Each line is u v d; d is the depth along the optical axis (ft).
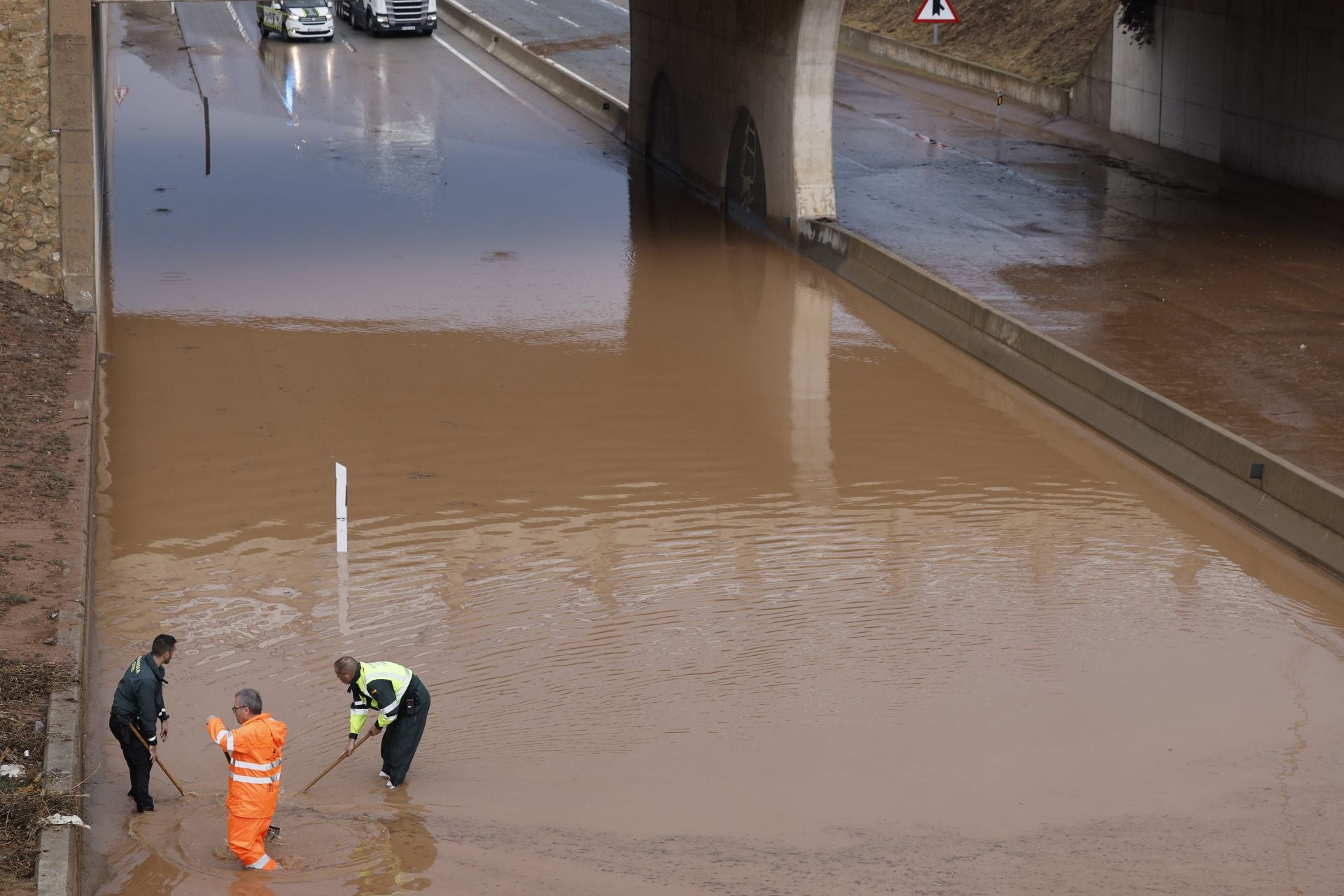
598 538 120.06
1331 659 99.81
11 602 98.22
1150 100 263.49
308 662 99.04
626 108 296.71
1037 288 183.21
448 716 91.61
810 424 147.43
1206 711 91.81
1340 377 149.38
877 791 81.05
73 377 148.15
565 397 154.51
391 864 72.08
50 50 164.96
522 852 73.56
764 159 224.94
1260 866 73.10
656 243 220.43
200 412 147.84
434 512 124.77
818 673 97.14
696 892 69.46
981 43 334.03
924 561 115.55
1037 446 141.59
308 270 201.77
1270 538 120.37
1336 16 211.00
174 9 420.77
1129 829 76.95
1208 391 145.79
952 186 240.73
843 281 200.75
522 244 218.38
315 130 290.56
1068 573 113.39
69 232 168.96
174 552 115.85
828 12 203.31
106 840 75.72
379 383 157.69
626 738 88.12
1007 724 89.81
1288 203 221.87
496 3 422.82
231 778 71.92
